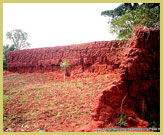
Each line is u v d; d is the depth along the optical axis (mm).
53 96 8914
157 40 6621
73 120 6215
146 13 9547
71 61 14594
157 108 6301
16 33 27734
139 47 6543
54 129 5648
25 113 7105
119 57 11344
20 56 19188
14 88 11531
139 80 6402
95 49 13000
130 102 6375
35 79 14367
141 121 5762
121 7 15016
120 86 6352
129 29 9602
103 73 12102
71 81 12625
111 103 6082
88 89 9555
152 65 6480
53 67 16266
